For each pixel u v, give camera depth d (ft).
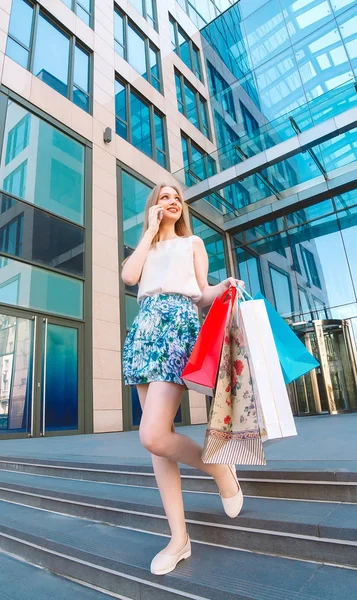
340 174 33.65
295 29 41.57
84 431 23.40
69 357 23.99
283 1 43.42
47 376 22.41
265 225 39.58
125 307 28.91
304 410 29.78
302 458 7.61
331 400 28.96
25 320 22.22
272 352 4.13
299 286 35.53
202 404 33.76
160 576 4.48
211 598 4.01
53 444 15.43
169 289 5.15
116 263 29.22
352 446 9.11
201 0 55.93
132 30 40.24
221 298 4.73
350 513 5.13
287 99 40.14
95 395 24.63
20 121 25.03
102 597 4.85
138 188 33.96
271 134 32.86
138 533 6.15
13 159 23.80
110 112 33.24
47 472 10.16
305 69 39.50
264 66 43.57
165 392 4.50
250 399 4.42
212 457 4.25
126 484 8.32
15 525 6.99
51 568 5.83
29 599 4.85
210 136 48.11
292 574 4.27
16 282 22.25
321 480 6.05
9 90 24.79
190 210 38.40
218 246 40.40
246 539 5.16
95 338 25.82
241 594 3.85
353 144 31.55
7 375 20.63
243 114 44.65
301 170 35.32
